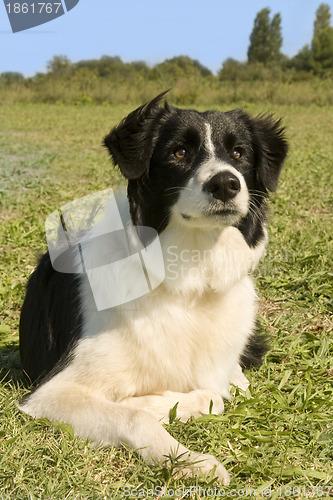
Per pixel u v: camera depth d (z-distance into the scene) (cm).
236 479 268
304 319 493
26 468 271
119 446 287
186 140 336
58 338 359
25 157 1501
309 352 430
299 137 1964
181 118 341
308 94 3628
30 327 386
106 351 319
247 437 304
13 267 616
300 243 668
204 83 3875
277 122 383
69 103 3741
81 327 334
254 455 293
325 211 873
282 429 317
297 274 576
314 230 724
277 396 347
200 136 337
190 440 298
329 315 500
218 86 3866
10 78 4056
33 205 918
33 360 381
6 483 260
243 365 399
